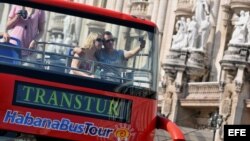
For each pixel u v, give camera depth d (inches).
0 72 639.8
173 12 1971.0
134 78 675.4
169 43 1962.4
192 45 1713.8
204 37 1726.1
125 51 686.5
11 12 673.6
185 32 1727.4
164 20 2047.2
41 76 645.9
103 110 653.9
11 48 659.4
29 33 670.5
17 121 639.1
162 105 1723.7
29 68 645.3
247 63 1449.3
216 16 1788.9
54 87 646.5
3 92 637.3
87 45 678.5
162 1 2054.6
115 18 690.8
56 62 657.0
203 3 1748.3
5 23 671.1
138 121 661.9
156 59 687.7
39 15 676.1
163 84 1724.9
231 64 1457.9
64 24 681.0
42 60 657.0
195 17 1739.7
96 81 656.4
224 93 1478.8
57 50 669.3
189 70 1694.1
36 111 641.0
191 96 1665.8
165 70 1722.4
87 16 685.3
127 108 660.1
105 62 676.1
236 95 1460.4
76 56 671.1
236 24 1491.1
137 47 689.6
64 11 679.7
